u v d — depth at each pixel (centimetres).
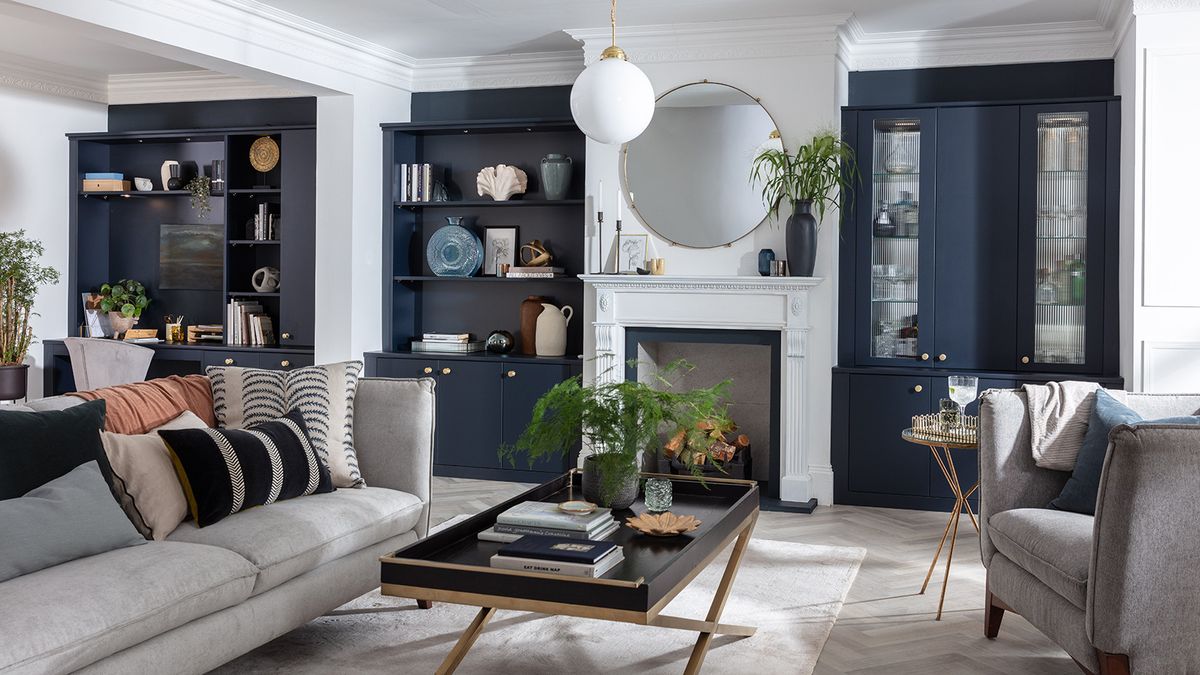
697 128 574
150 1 471
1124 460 253
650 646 333
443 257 657
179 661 263
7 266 655
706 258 577
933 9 527
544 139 657
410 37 605
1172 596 256
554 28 581
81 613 237
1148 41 482
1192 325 481
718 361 622
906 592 398
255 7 527
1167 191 483
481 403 626
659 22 559
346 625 351
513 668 312
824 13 535
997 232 546
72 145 723
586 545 273
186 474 311
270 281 690
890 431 548
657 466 593
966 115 547
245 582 286
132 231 753
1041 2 511
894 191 559
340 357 626
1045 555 292
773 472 567
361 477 376
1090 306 533
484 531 302
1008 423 345
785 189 555
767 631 348
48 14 430
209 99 725
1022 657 326
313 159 655
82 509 271
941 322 555
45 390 713
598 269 599
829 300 550
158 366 747
